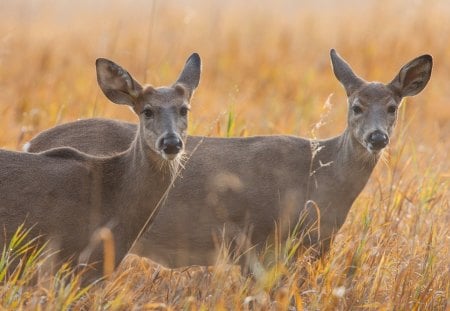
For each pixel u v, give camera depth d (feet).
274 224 41.39
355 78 43.24
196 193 41.16
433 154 54.34
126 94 38.29
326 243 41.68
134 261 41.50
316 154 42.32
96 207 36.60
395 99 42.73
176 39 89.15
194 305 35.50
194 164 41.50
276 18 109.60
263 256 41.11
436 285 39.83
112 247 36.27
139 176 37.17
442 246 42.14
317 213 41.11
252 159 41.88
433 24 96.58
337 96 77.10
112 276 38.09
